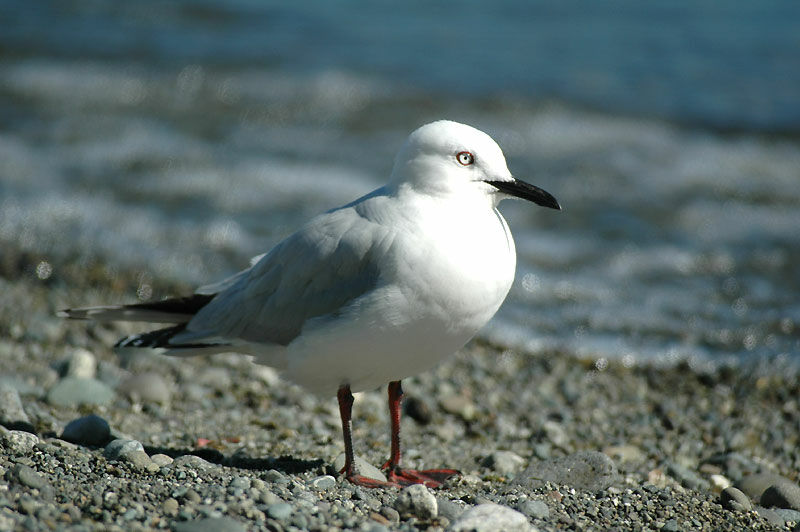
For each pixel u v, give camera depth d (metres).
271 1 35.00
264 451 9.37
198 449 9.11
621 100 25.30
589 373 12.94
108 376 11.16
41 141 22.11
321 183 20.27
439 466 9.45
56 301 13.99
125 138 22.53
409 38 30.56
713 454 10.28
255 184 20.06
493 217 8.36
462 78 26.91
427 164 8.16
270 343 8.55
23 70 26.97
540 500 7.86
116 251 16.47
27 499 6.66
